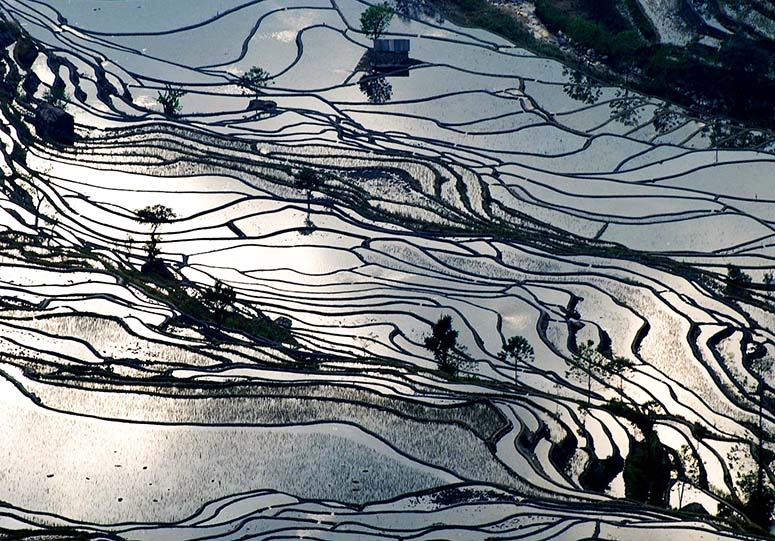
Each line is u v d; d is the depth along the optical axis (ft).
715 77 655.76
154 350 461.37
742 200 577.43
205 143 617.21
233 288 503.61
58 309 482.28
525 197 584.81
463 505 390.83
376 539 375.04
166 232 546.26
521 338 461.37
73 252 526.57
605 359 468.34
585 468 418.31
